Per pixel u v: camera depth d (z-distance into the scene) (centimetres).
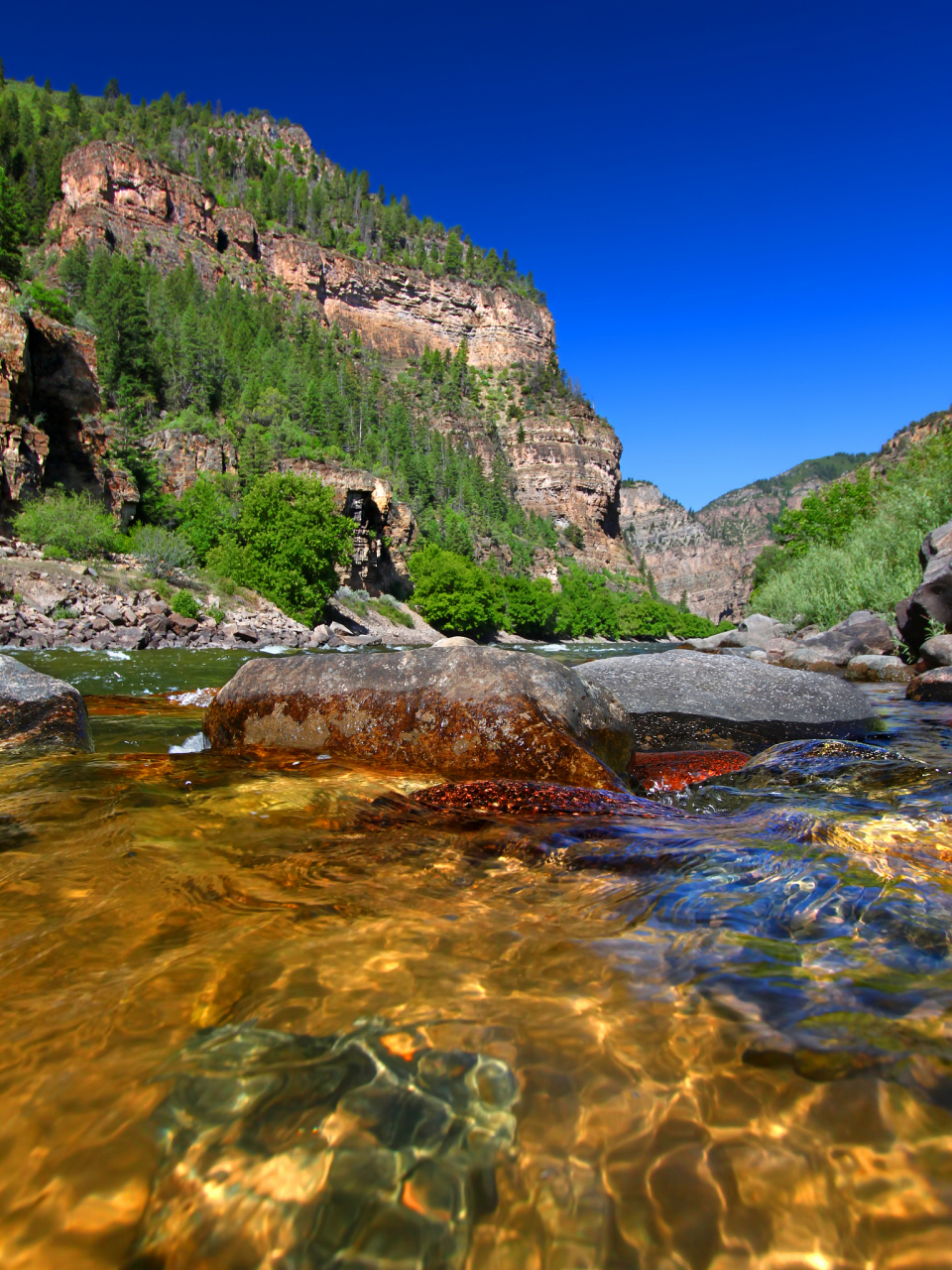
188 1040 132
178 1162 105
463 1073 123
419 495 11494
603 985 151
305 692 435
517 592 8831
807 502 2897
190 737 518
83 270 9819
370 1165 104
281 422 9456
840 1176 101
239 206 15762
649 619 12275
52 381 4181
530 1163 104
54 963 161
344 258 16862
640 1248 92
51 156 13362
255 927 181
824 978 153
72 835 252
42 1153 106
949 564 962
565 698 410
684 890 206
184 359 8912
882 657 1009
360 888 210
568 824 279
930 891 202
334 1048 130
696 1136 108
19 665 487
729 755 500
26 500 3600
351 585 6456
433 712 399
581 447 16300
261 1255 91
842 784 367
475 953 166
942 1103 113
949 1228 93
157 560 3806
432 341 17900
